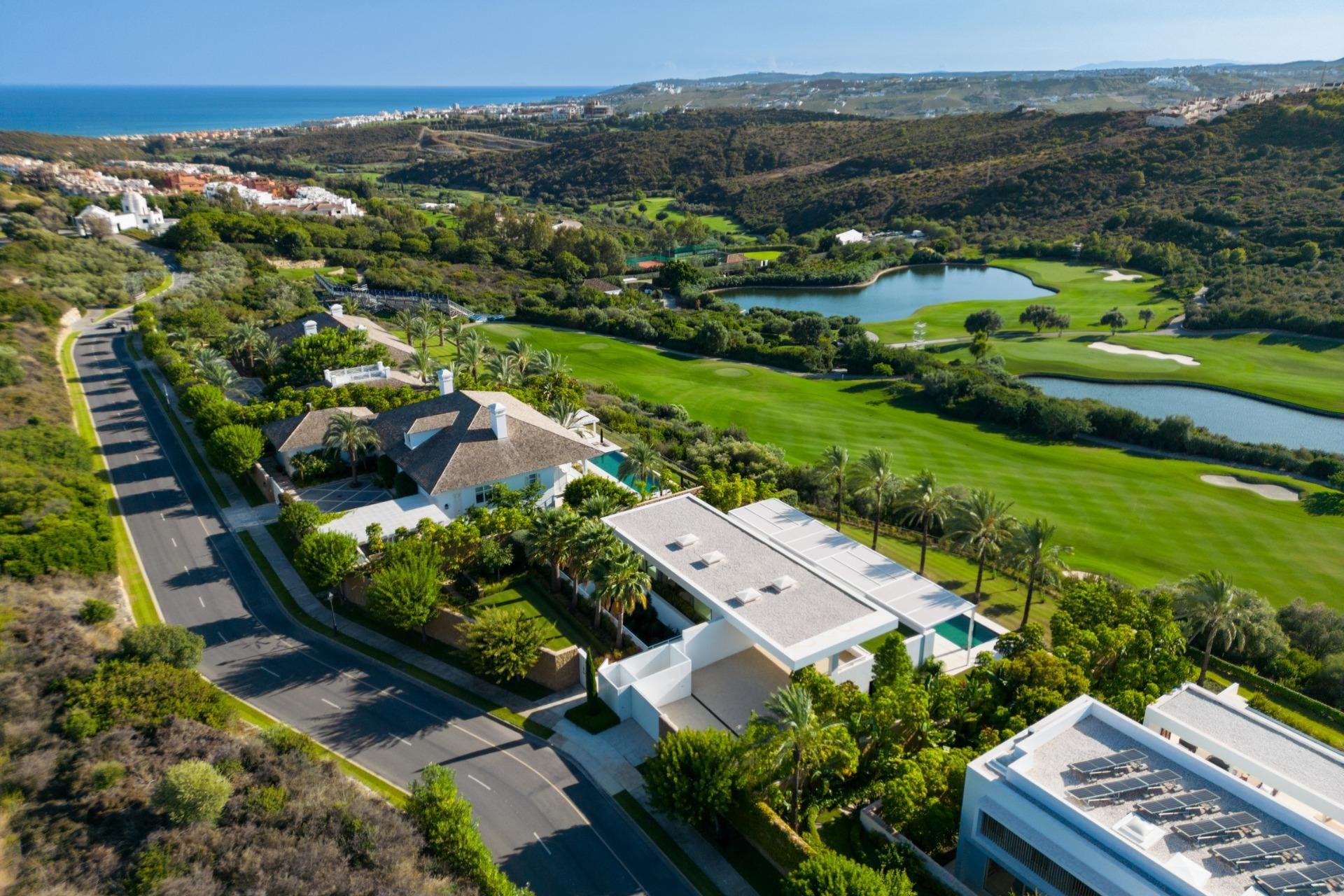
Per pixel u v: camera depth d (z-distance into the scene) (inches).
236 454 2632.9
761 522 2416.3
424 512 2386.8
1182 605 1918.1
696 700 1769.2
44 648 1663.4
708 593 1871.3
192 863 1208.2
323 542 2012.8
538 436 2628.0
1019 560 2064.5
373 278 5920.3
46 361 3804.1
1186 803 1173.7
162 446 3070.9
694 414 3897.6
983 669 1727.4
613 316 5561.0
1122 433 3732.8
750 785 1397.6
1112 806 1178.6
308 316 4586.6
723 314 5905.5
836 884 1143.6
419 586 1887.3
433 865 1273.4
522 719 1718.8
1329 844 1103.6
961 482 3159.5
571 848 1401.3
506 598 2073.1
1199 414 4062.5
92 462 2797.7
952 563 2516.0
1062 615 1907.0
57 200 6939.0
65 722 1459.2
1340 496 3041.3
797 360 4820.4
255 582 2193.7
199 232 6131.9
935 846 1353.3
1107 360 4840.1
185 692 1569.9
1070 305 6151.6
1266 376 4431.6
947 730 1588.3
